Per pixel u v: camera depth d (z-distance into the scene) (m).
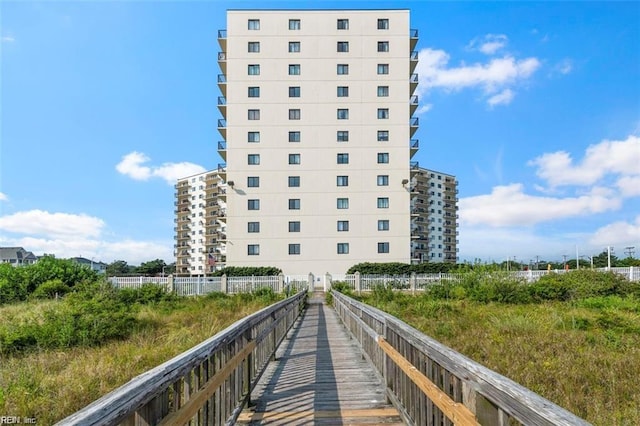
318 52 40.94
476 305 15.02
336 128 40.38
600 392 4.87
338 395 5.17
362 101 40.69
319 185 39.75
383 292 19.55
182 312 14.25
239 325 4.09
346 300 10.63
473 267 19.64
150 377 1.89
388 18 41.44
